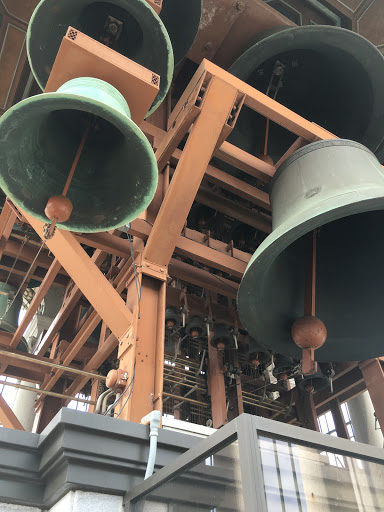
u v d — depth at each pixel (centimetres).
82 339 838
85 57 394
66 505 295
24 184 387
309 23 889
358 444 265
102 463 307
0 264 1033
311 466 243
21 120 348
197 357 957
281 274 522
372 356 527
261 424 227
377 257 534
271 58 704
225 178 711
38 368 953
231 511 220
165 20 579
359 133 727
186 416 912
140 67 413
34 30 445
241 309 478
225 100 563
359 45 637
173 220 545
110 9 462
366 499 258
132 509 302
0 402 836
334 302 536
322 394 1023
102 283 515
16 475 314
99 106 334
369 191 421
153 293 532
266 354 785
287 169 528
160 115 741
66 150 415
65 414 303
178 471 268
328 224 552
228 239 887
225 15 740
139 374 465
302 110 764
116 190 415
